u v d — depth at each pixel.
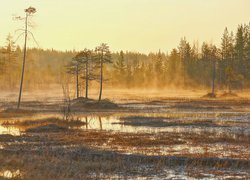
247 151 22.12
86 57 73.81
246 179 15.56
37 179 15.08
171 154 20.91
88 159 19.16
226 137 27.50
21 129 33.22
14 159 18.61
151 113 50.38
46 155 19.94
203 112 51.72
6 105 60.69
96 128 34.06
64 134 29.59
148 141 25.64
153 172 16.77
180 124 36.66
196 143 24.94
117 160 18.80
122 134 29.50
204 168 17.55
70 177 15.80
